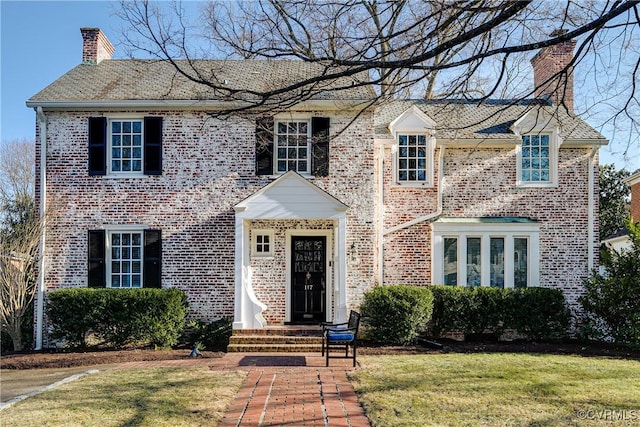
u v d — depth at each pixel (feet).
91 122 51.96
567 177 55.52
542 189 55.52
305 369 36.88
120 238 52.13
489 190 55.72
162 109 52.08
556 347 46.57
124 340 47.60
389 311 46.98
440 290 50.14
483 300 50.01
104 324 48.03
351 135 51.62
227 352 45.03
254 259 52.31
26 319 52.16
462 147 55.88
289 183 48.75
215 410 26.71
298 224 52.54
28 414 26.05
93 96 51.78
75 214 51.60
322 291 52.54
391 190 55.42
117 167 52.47
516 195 55.62
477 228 53.57
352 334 38.42
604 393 29.40
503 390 30.01
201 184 51.78
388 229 54.80
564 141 54.85
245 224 49.80
